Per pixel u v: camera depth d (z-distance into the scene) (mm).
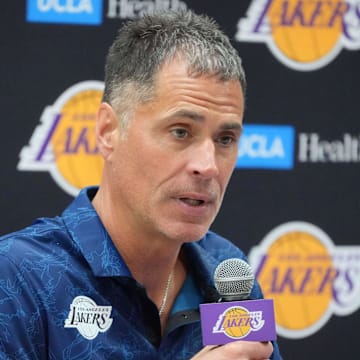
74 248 4840
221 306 4375
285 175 9211
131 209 4641
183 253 5270
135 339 4789
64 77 8516
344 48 9273
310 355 9461
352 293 9523
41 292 4641
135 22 4734
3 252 4691
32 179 8508
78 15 8516
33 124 8469
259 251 9211
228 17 8953
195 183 4375
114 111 4672
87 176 8648
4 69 8359
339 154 9336
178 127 4371
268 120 9117
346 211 9398
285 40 9109
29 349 4590
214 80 4379
